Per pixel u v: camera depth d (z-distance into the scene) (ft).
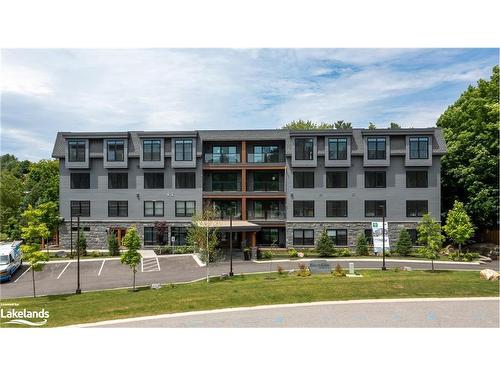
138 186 122.21
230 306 51.78
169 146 122.11
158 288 68.80
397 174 116.88
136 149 122.72
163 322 45.70
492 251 107.65
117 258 104.22
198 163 121.90
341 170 118.42
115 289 71.26
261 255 105.81
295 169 119.65
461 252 113.19
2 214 161.89
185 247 114.62
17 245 94.27
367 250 111.75
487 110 119.96
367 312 48.19
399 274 75.92
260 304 52.37
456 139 129.70
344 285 62.03
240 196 121.70
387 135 115.34
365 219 117.08
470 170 120.37
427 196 115.85
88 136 120.57
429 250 84.89
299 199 119.14
